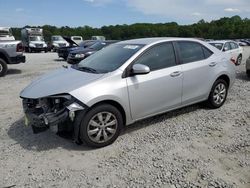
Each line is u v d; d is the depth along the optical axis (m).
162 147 4.62
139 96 4.95
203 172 3.86
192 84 5.76
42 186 3.62
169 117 5.96
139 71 4.77
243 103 7.04
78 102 4.36
